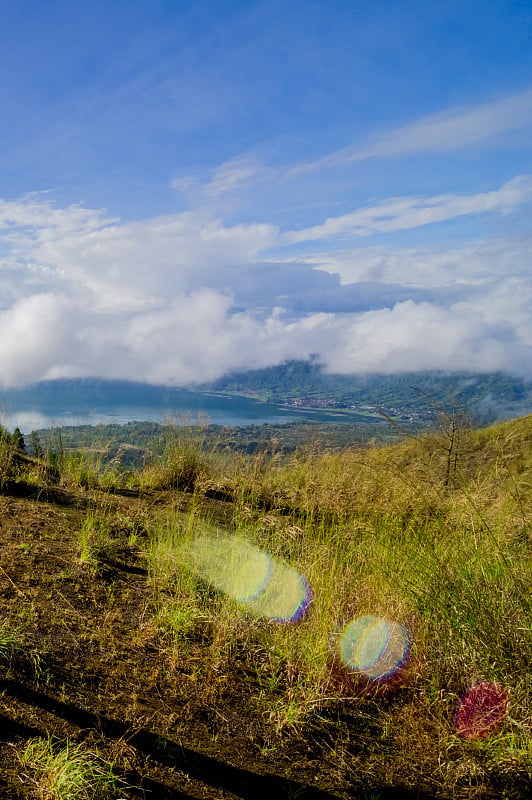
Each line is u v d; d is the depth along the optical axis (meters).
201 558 4.76
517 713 2.88
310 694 3.11
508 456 4.55
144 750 2.60
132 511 5.98
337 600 3.77
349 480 5.64
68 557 4.44
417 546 4.05
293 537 4.66
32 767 2.31
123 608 3.86
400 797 2.57
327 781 2.62
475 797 2.60
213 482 6.86
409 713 3.16
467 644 3.29
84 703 2.83
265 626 3.83
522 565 3.61
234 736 2.83
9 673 2.90
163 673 3.23
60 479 6.77
